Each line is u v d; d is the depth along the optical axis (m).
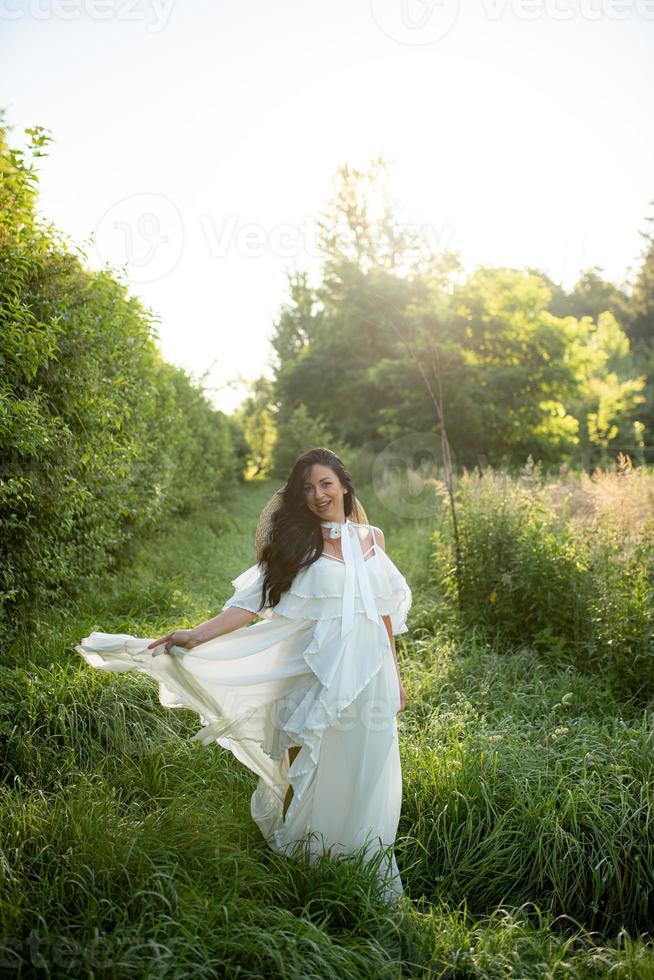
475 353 18.56
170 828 2.82
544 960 2.57
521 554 5.74
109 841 2.65
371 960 2.39
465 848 3.21
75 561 5.45
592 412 23.64
